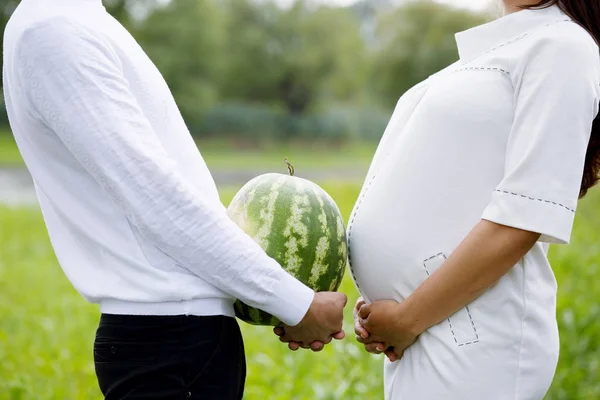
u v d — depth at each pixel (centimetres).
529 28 234
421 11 3938
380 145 266
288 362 463
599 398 436
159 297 216
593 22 233
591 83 218
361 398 413
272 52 4731
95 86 211
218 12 4391
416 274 238
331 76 4909
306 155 3681
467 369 228
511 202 217
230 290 219
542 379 232
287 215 239
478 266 221
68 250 229
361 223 253
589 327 526
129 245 219
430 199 236
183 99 4094
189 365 218
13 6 3672
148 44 4162
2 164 2473
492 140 229
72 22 213
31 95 213
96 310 675
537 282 235
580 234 934
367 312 247
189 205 213
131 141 211
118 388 223
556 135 215
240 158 3291
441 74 253
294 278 226
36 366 502
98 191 221
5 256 979
